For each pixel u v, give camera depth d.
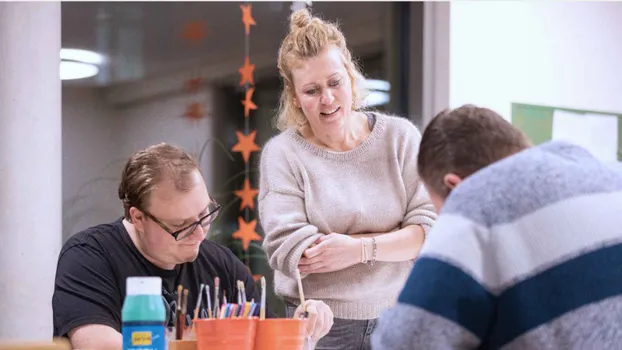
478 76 3.61
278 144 2.24
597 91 3.84
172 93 3.35
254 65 3.46
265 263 3.40
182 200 1.92
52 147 2.97
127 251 2.03
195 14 3.39
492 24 3.64
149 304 1.45
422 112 3.57
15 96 2.88
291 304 2.20
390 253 2.10
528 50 3.69
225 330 1.53
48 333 2.93
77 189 3.20
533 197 1.16
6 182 2.87
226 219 3.38
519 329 1.12
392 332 1.14
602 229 1.15
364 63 3.58
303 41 2.16
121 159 3.27
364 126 2.26
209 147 3.39
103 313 1.92
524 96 3.68
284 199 2.16
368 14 3.60
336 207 2.15
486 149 1.27
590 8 3.81
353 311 2.14
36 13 2.92
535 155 1.22
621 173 1.25
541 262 1.13
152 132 3.32
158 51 3.34
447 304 1.12
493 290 1.14
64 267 2.00
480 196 1.17
